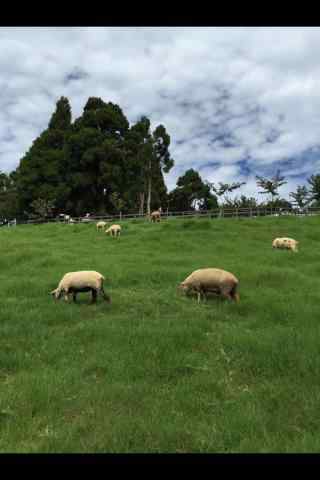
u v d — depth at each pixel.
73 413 4.21
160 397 4.52
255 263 14.58
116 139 56.47
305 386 4.72
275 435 3.67
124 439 3.59
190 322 7.55
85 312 8.66
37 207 50.59
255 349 5.93
